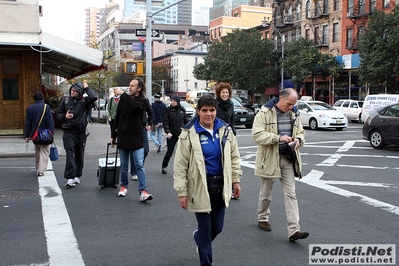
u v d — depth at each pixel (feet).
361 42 109.40
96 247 16.15
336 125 70.59
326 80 141.90
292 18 158.40
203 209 12.96
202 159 13.05
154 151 46.03
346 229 18.44
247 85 163.02
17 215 20.33
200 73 175.73
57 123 71.15
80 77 123.03
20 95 53.93
